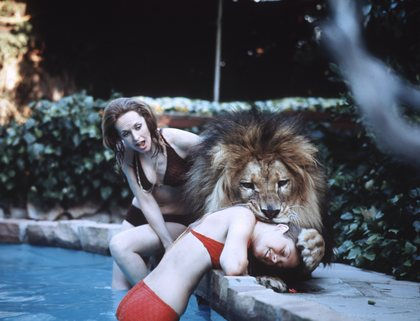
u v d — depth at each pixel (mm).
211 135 3402
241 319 2438
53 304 3535
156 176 3707
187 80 10758
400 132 2508
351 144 5723
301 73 10055
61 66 9422
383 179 4562
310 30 9445
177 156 3701
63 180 6758
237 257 2797
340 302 2826
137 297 2867
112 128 3594
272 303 2223
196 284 2936
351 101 4836
